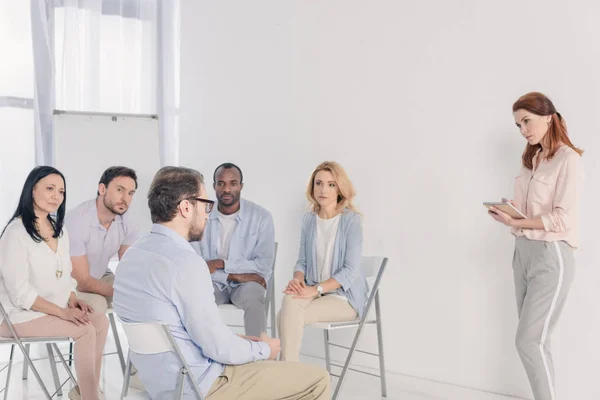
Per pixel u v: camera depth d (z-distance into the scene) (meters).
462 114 4.14
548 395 3.40
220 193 4.39
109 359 4.95
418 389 4.22
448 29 4.19
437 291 4.28
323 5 4.78
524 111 3.41
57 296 3.59
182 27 5.65
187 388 2.43
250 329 4.12
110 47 5.45
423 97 4.31
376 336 4.59
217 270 4.32
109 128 4.84
